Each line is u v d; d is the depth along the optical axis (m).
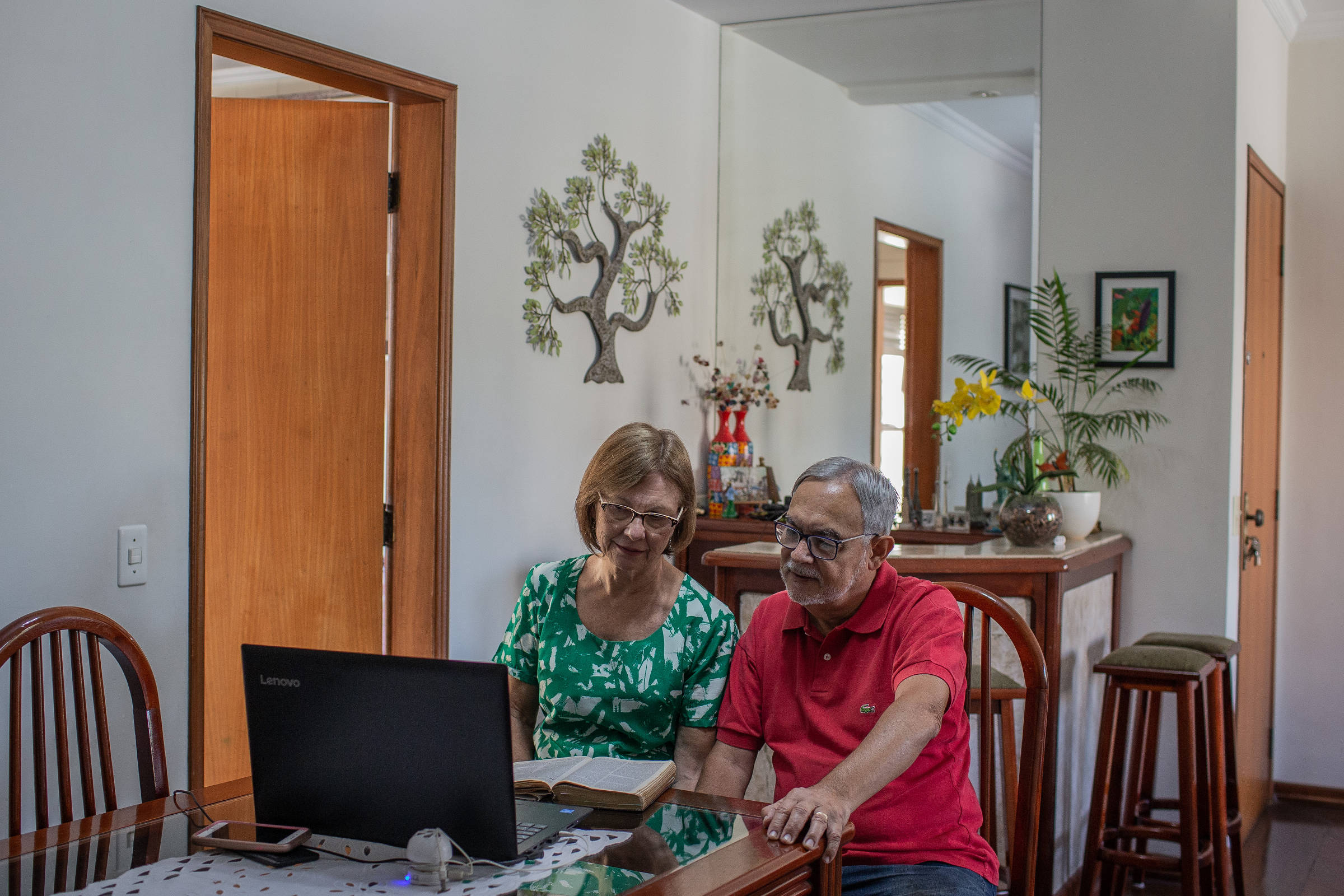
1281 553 4.51
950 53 4.15
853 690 1.90
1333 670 4.43
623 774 1.64
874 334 4.33
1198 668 2.96
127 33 2.31
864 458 4.35
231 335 3.14
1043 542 3.44
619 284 3.89
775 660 1.99
